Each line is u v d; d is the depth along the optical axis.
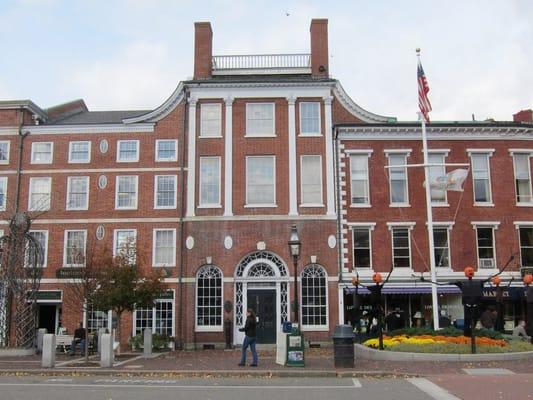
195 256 34.12
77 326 33.81
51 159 36.09
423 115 30.58
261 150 35.22
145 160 35.66
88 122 37.62
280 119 35.56
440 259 34.28
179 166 35.44
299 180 34.84
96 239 34.84
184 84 35.69
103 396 14.38
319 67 36.72
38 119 37.78
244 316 33.62
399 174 35.28
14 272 28.17
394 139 35.47
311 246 34.06
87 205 35.41
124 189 35.50
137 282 27.61
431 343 23.45
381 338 23.83
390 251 34.19
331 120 35.56
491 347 22.88
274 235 34.19
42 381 18.00
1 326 28.12
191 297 33.69
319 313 33.53
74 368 21.20
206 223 34.44
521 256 34.62
